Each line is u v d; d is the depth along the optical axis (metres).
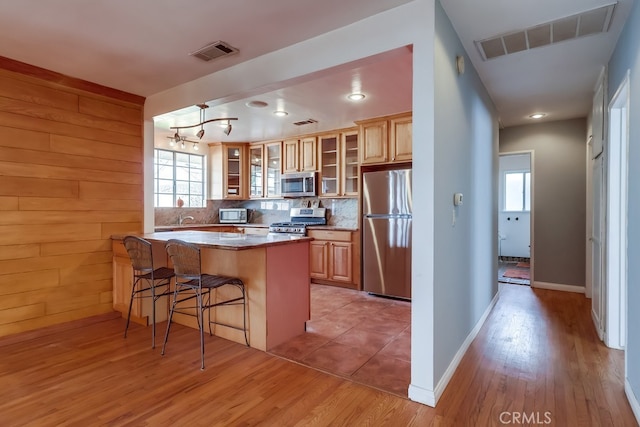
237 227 5.96
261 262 2.75
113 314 3.50
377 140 4.49
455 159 2.40
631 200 2.05
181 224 5.80
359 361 2.54
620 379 2.26
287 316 2.94
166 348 2.77
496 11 2.13
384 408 1.96
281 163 5.79
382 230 4.39
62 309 3.15
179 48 2.57
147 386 2.19
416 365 2.04
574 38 2.46
